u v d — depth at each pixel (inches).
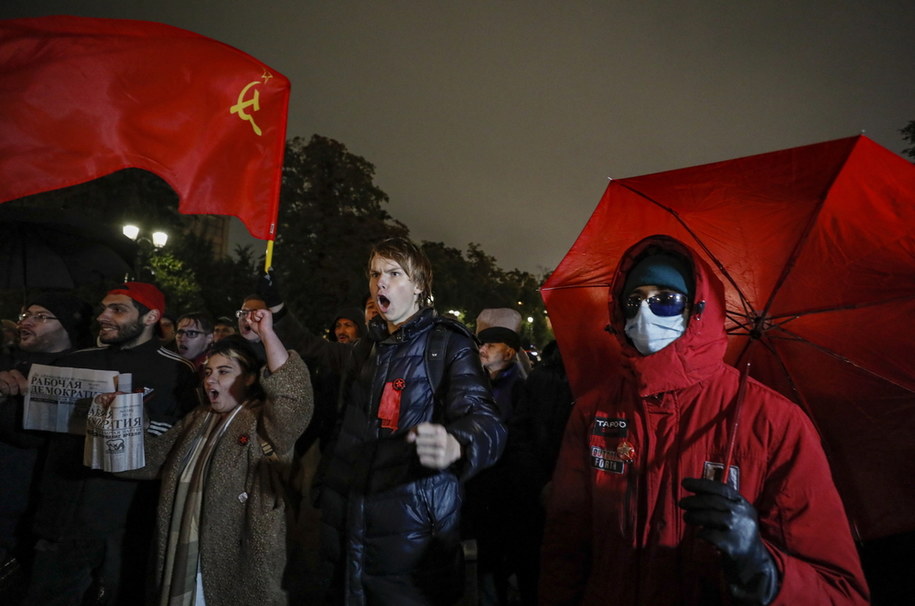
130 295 128.3
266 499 98.4
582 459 71.2
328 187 1042.7
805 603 50.3
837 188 64.4
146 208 851.4
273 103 112.4
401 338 90.7
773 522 56.4
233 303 884.0
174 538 101.3
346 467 88.2
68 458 118.6
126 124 108.8
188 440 108.2
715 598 57.0
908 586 88.7
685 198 77.2
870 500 72.9
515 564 118.3
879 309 69.4
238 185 111.2
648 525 61.6
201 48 111.1
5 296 342.3
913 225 63.4
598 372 87.4
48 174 105.2
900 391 69.7
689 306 64.6
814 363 75.4
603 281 87.3
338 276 959.0
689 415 62.7
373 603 82.7
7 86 104.6
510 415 131.2
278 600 96.9
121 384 111.1
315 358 126.3
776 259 73.9
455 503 86.1
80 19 109.7
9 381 124.8
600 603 63.4
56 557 116.0
